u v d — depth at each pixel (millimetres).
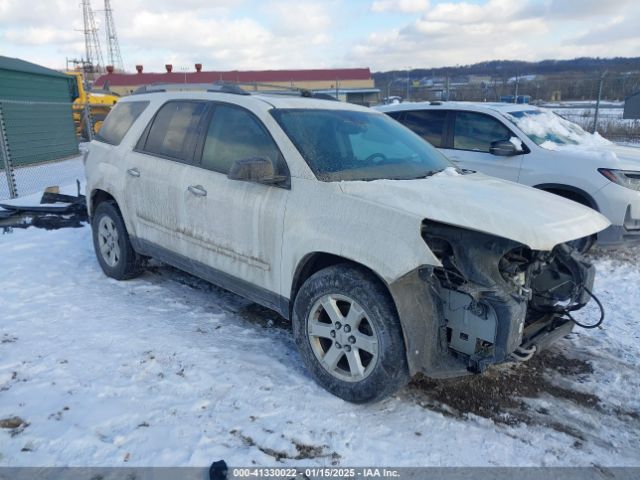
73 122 18172
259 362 3668
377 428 3012
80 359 3574
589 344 4195
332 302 3234
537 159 6508
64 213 7512
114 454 2674
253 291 3793
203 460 2666
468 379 3611
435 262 2809
